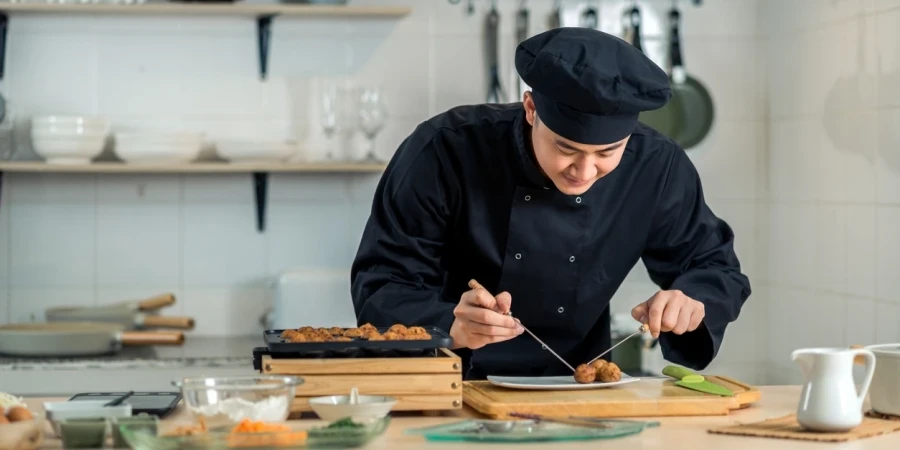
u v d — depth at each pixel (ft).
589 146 6.43
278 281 11.75
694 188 7.97
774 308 12.89
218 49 12.57
